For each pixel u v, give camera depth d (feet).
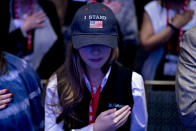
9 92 4.56
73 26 4.16
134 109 4.45
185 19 7.88
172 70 7.97
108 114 4.14
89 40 3.94
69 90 4.38
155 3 8.27
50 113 4.45
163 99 5.66
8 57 5.09
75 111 4.41
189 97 4.05
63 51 8.77
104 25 4.01
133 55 8.65
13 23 8.23
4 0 8.07
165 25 8.04
